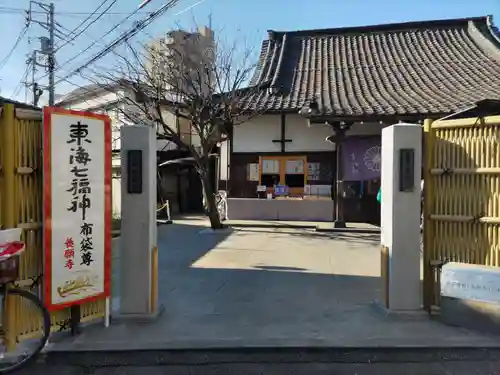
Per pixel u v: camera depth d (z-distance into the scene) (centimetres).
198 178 1848
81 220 398
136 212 442
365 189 1239
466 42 1540
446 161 434
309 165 1271
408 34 1639
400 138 443
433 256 443
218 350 371
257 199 1287
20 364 346
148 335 400
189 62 1116
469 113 823
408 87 1266
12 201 367
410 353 370
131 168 442
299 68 1488
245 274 645
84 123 398
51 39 1667
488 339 388
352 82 1345
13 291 360
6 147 364
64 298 386
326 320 440
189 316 455
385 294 459
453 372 344
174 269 679
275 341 383
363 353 370
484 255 418
